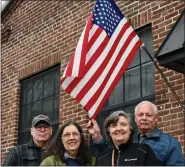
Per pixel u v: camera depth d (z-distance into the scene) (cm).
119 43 212
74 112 321
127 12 303
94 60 205
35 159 210
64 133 171
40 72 378
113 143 168
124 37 215
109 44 210
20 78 396
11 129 388
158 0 280
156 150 171
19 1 422
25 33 405
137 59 293
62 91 340
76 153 173
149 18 283
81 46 203
